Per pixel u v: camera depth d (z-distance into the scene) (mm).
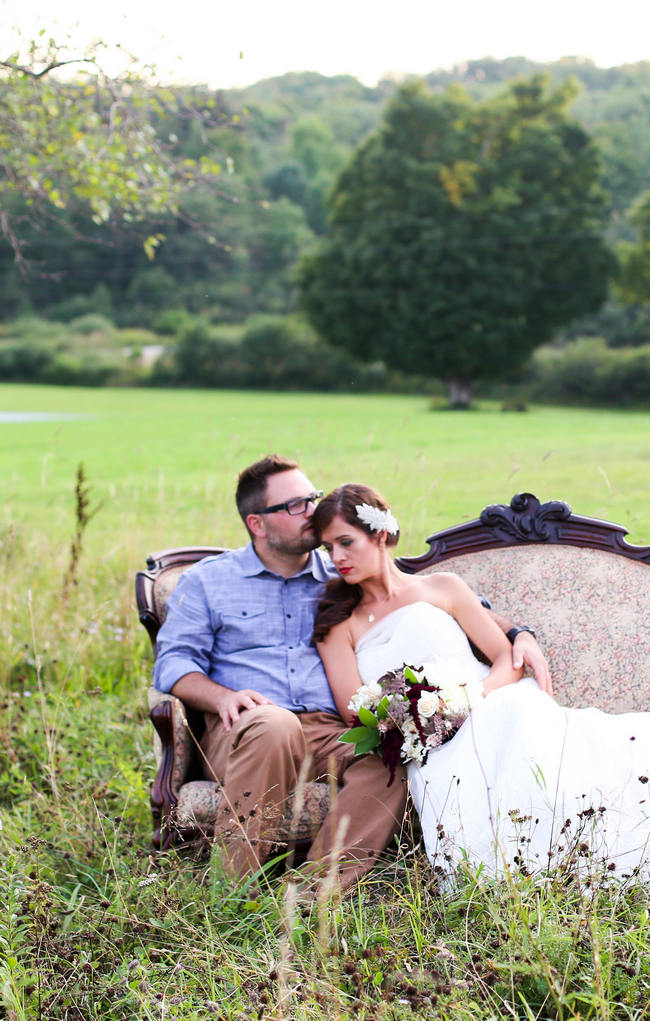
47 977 2510
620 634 3723
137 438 24828
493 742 3031
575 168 43250
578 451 14406
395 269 42812
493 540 3916
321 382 53406
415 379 51219
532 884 2594
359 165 45062
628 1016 2266
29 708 4738
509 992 2352
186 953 2568
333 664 3549
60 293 61906
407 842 3184
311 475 8086
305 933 2672
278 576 3688
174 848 3141
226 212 50531
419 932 2518
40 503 11352
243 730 3150
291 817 3186
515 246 42094
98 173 6590
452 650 3436
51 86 6387
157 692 3576
